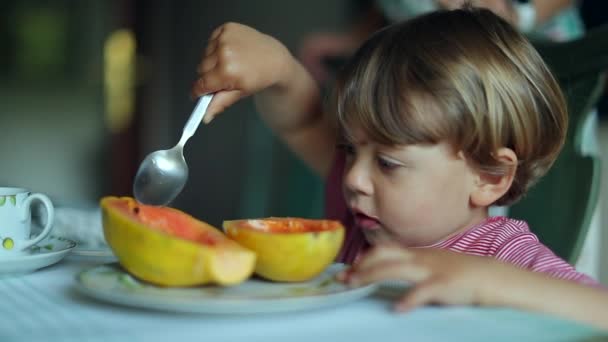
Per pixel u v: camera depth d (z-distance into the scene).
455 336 0.45
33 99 4.25
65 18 4.17
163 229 0.60
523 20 1.37
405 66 0.87
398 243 0.92
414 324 0.48
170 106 3.92
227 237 0.60
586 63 1.06
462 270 0.56
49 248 0.70
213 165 3.57
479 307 0.54
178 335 0.45
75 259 0.73
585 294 0.57
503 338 0.45
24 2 4.19
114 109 4.13
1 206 0.65
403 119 0.84
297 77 1.07
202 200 3.63
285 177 2.66
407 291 0.59
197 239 0.58
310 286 0.58
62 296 0.56
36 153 4.24
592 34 1.06
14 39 4.21
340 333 0.46
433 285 0.54
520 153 0.92
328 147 1.18
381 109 0.85
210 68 0.86
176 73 3.87
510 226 0.92
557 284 0.57
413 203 0.86
